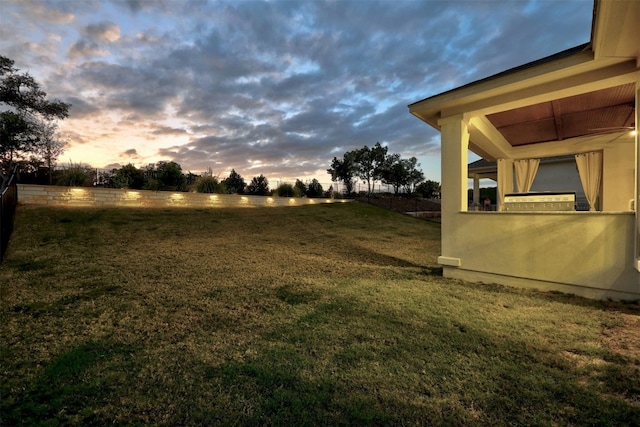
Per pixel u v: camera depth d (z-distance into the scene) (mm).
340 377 2234
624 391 2035
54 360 2432
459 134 5266
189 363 2436
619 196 7531
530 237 4598
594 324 3158
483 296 4207
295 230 10555
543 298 4105
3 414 1812
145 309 3564
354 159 27172
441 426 1739
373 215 16141
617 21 2938
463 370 2316
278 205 17031
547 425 1733
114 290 4133
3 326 2994
